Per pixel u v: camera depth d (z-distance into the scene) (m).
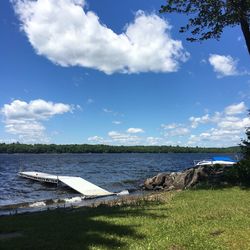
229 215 12.50
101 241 9.63
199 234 10.02
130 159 125.88
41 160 117.31
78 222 12.52
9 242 9.85
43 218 14.39
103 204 19.02
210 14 22.11
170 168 70.50
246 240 9.30
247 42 22.16
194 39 23.48
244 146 23.67
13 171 65.50
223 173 23.81
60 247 9.18
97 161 107.44
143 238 9.84
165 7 22.80
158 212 13.70
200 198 16.98
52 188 36.78
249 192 18.08
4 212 21.20
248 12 21.55
